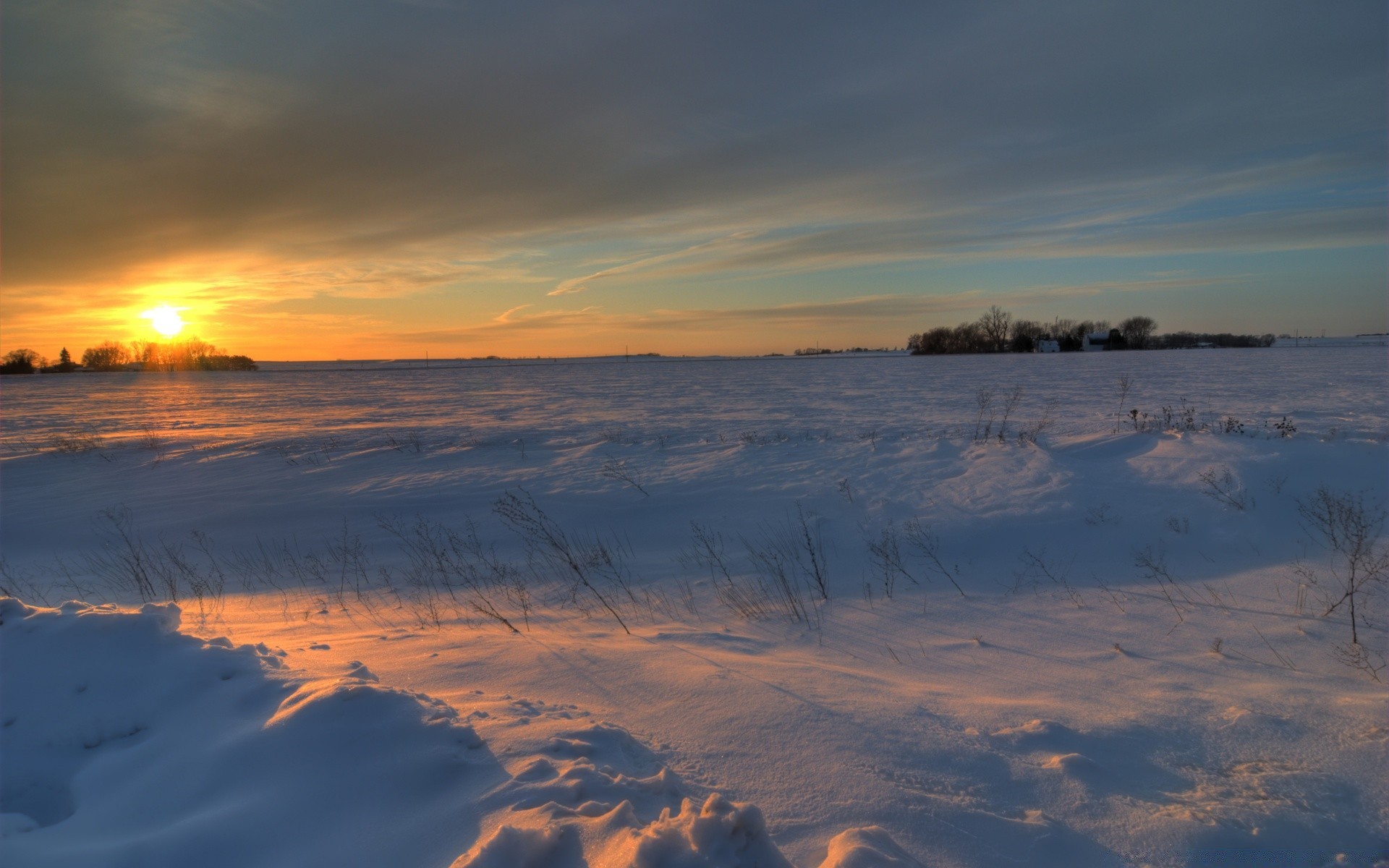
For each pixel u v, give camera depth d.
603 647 4.95
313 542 10.90
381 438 21.70
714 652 5.03
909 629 5.96
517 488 12.72
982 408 22.98
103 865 2.07
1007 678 4.61
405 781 2.47
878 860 2.19
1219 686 4.30
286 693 2.96
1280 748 3.37
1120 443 12.23
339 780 2.46
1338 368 50.84
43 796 2.60
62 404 45.31
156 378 100.38
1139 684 4.40
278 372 136.75
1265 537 7.88
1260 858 2.53
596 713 3.53
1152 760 3.28
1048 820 2.71
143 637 3.22
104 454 18.00
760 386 48.78
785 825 2.59
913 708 3.82
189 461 16.80
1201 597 6.40
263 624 6.51
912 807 2.73
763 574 8.16
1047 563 7.85
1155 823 2.70
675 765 2.98
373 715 2.72
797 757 3.13
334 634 5.83
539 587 8.20
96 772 2.61
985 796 2.89
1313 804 2.87
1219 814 2.78
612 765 2.79
